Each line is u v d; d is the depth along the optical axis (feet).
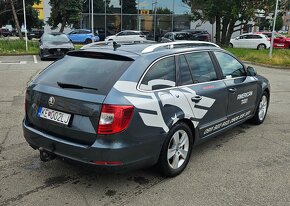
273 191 12.72
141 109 11.56
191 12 108.58
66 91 12.01
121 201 11.82
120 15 119.14
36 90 13.01
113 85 11.55
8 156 15.46
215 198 12.14
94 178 13.47
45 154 13.00
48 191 12.42
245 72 18.72
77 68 13.02
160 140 12.38
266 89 21.04
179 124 13.29
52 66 13.99
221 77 16.26
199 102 14.20
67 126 11.75
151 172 14.01
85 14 120.06
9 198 11.91
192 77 14.43
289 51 80.79
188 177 13.73
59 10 116.57
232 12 92.43
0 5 120.26
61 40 61.82
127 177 13.58
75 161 11.67
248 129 20.21
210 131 15.49
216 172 14.24
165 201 11.87
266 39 92.99
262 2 93.09
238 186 13.05
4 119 21.21
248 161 15.46
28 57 65.26
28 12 155.74
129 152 11.39
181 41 15.67
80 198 11.98
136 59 12.51
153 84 12.50
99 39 119.96
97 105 11.16
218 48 16.99
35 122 13.01
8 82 34.86
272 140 18.37
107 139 11.08
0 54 68.33
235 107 17.35
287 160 15.67
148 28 119.75
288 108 25.91
